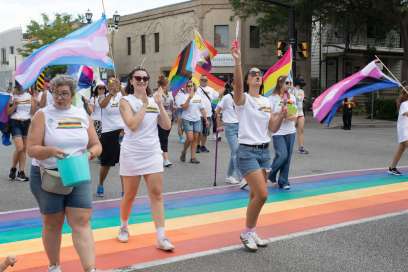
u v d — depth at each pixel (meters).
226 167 11.34
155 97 5.51
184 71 12.64
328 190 8.61
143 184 9.15
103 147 8.05
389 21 30.77
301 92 13.65
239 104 5.47
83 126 4.34
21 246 5.62
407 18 27.31
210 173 10.53
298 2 26.20
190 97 11.64
